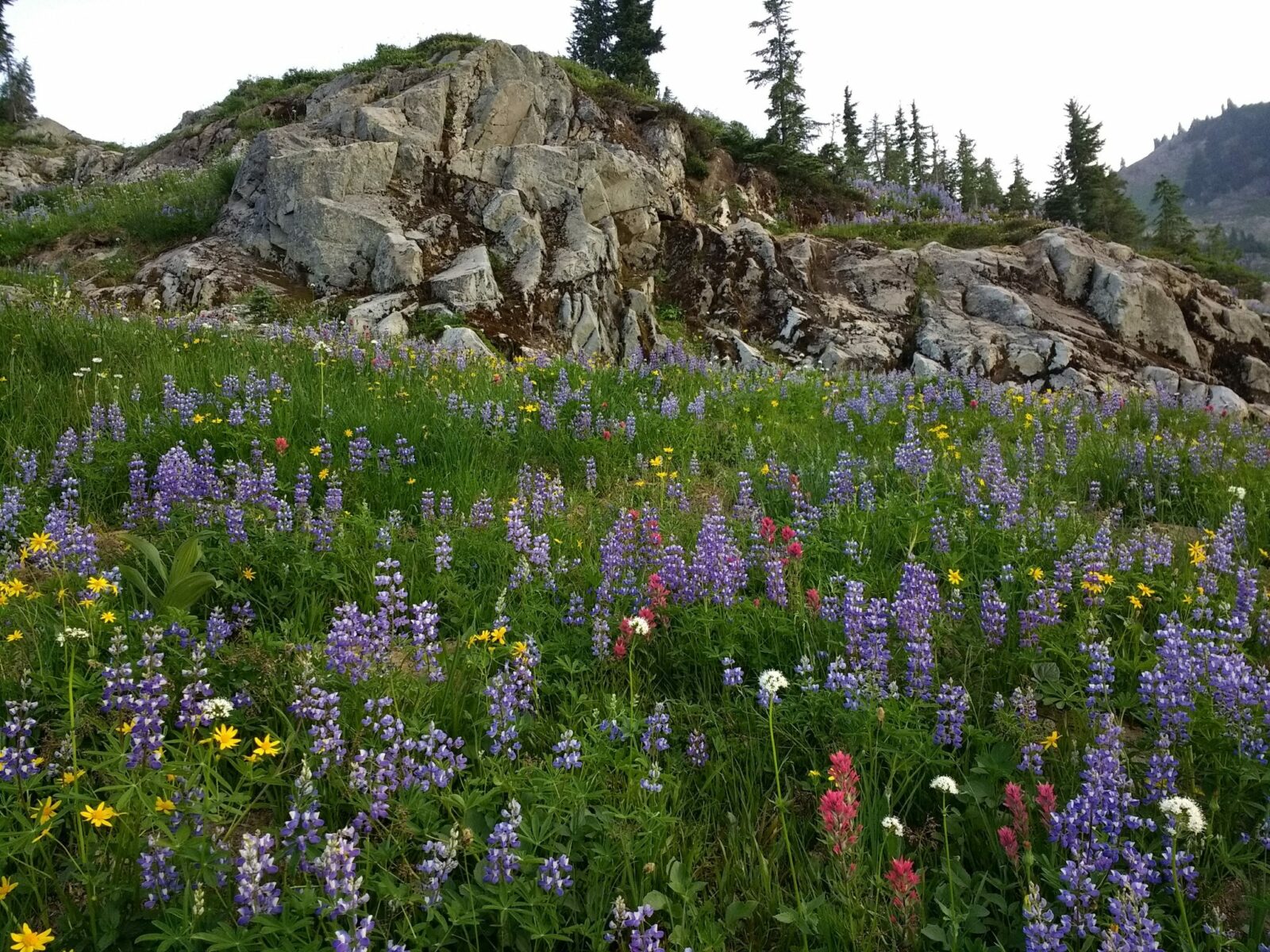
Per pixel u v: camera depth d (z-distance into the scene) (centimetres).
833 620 452
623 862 291
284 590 481
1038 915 244
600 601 469
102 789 285
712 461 851
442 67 2022
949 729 358
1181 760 346
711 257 2072
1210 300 2152
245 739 346
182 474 567
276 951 232
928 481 689
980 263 2072
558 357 1323
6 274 1625
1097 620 443
